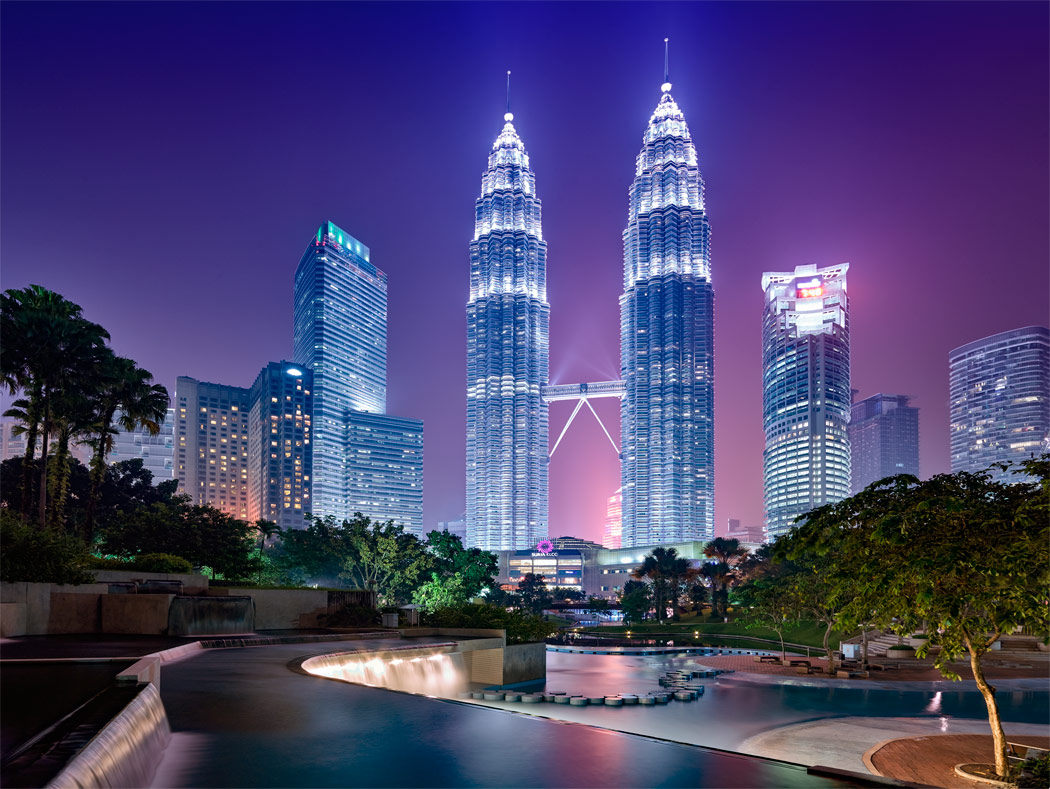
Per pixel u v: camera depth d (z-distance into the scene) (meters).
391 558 81.62
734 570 151.62
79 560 37.25
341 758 10.38
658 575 144.25
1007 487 17.86
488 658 42.94
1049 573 16.45
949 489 17.97
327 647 30.02
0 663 16.48
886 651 71.00
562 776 9.44
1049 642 18.03
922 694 42.41
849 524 19.56
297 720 13.13
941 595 18.20
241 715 13.61
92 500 56.25
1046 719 33.72
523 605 176.62
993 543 17.27
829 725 31.89
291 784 9.06
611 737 11.78
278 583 91.81
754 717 33.97
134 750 9.54
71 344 50.41
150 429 59.44
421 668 32.16
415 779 9.29
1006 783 20.41
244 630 34.78
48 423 49.47
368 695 16.02
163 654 22.39
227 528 65.62
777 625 63.38
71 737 8.59
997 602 18.69
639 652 76.62
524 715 13.66
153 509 87.75
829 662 53.94
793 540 20.34
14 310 48.81
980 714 35.34
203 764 10.06
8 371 48.06
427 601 80.69
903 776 22.16
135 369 58.31
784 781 9.15
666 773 9.55
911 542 17.95
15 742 8.77
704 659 67.94
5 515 32.28
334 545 87.12
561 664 63.12
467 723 12.86
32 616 29.41
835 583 20.75
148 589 35.84
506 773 9.58
